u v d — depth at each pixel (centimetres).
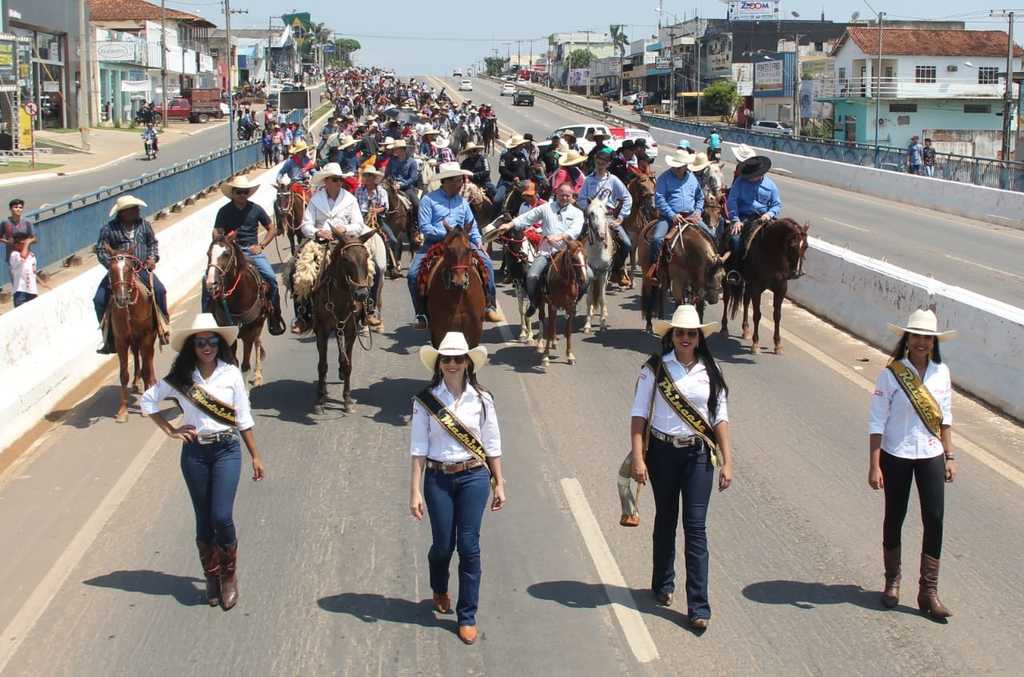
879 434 802
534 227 1689
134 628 793
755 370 1550
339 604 827
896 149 4538
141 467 1145
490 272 1421
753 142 5953
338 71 17750
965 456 1167
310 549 930
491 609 819
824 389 1444
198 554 927
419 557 914
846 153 5000
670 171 1717
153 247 1356
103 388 1461
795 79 8119
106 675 728
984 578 870
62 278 2148
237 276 1339
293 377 1511
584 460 1160
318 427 1280
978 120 7619
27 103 4869
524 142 2644
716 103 10425
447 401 767
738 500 1041
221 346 820
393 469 1134
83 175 4444
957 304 1461
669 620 799
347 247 1288
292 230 2234
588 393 1425
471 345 1338
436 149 3281
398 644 764
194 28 10175
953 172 4156
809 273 2012
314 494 1060
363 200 2081
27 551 937
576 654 749
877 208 3653
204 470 811
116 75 7444
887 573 823
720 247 1739
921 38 7662
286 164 2303
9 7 5284
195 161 3672
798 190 4316
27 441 1232
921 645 762
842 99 7619
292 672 729
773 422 1293
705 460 783
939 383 803
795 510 1016
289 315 1970
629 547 936
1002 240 2878
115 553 930
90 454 1191
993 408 1341
